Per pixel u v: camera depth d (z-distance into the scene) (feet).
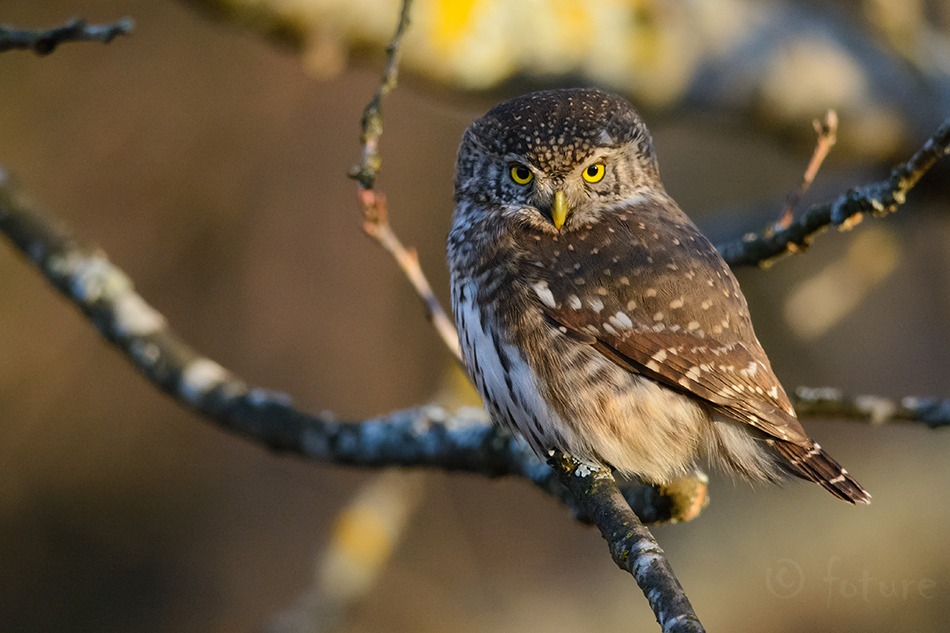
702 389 17.72
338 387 47.26
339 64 25.00
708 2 29.91
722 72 29.76
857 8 34.53
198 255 47.65
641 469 18.35
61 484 48.88
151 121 47.42
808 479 17.26
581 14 27.30
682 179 50.62
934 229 40.78
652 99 29.19
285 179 48.06
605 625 43.16
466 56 26.04
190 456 49.73
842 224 17.29
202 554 48.11
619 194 19.66
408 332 48.06
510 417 18.51
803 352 46.37
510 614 43.65
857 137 31.96
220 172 47.65
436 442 19.45
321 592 28.22
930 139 15.52
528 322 18.28
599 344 18.10
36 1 47.50
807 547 41.86
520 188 19.43
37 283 48.34
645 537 14.03
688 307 18.04
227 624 46.24
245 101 47.85
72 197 46.68
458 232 20.08
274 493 49.03
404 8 16.51
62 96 47.37
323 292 48.03
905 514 41.93
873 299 46.88
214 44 47.78
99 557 47.93
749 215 37.29
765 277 46.29
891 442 45.47
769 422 17.47
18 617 46.68
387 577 44.01
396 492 29.43
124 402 49.52
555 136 18.99
